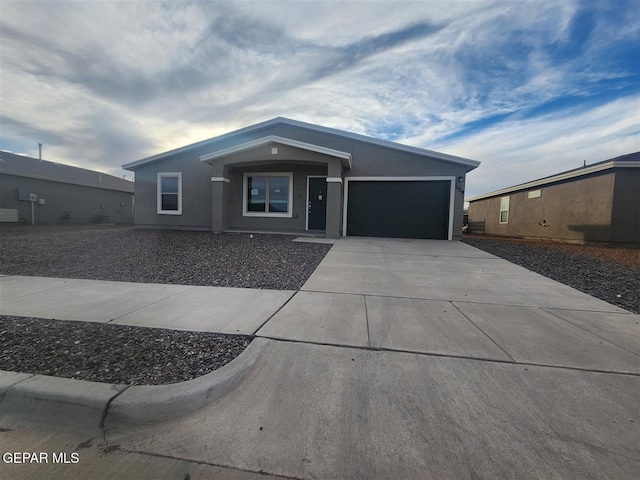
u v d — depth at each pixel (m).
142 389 2.21
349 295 4.84
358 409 2.16
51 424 2.09
